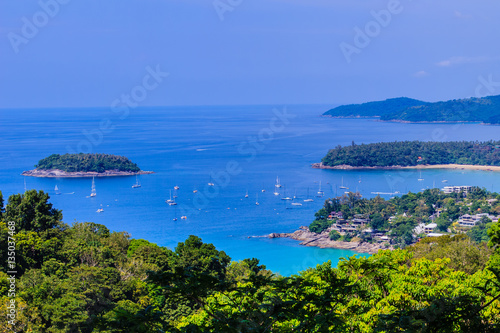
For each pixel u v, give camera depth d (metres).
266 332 14.97
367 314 19.61
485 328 15.05
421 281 23.86
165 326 14.26
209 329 14.83
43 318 39.97
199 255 64.94
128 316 14.18
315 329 14.49
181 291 14.60
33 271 48.31
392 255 27.34
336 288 17.22
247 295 16.03
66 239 62.47
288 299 16.16
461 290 21.77
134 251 64.44
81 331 38.22
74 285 43.81
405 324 14.20
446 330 15.11
